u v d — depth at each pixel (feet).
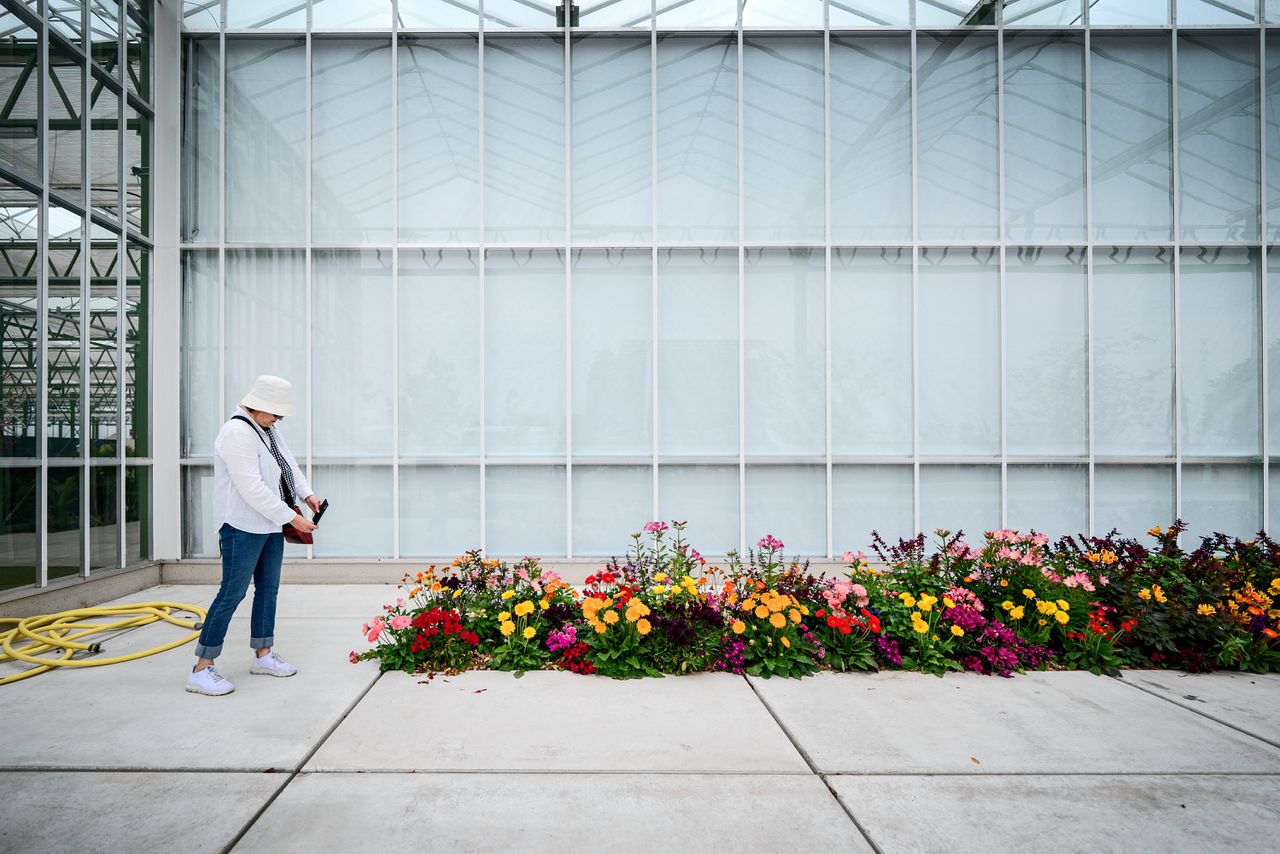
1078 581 14.64
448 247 23.41
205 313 23.54
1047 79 23.39
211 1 23.53
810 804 8.70
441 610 14.24
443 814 8.43
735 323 23.44
